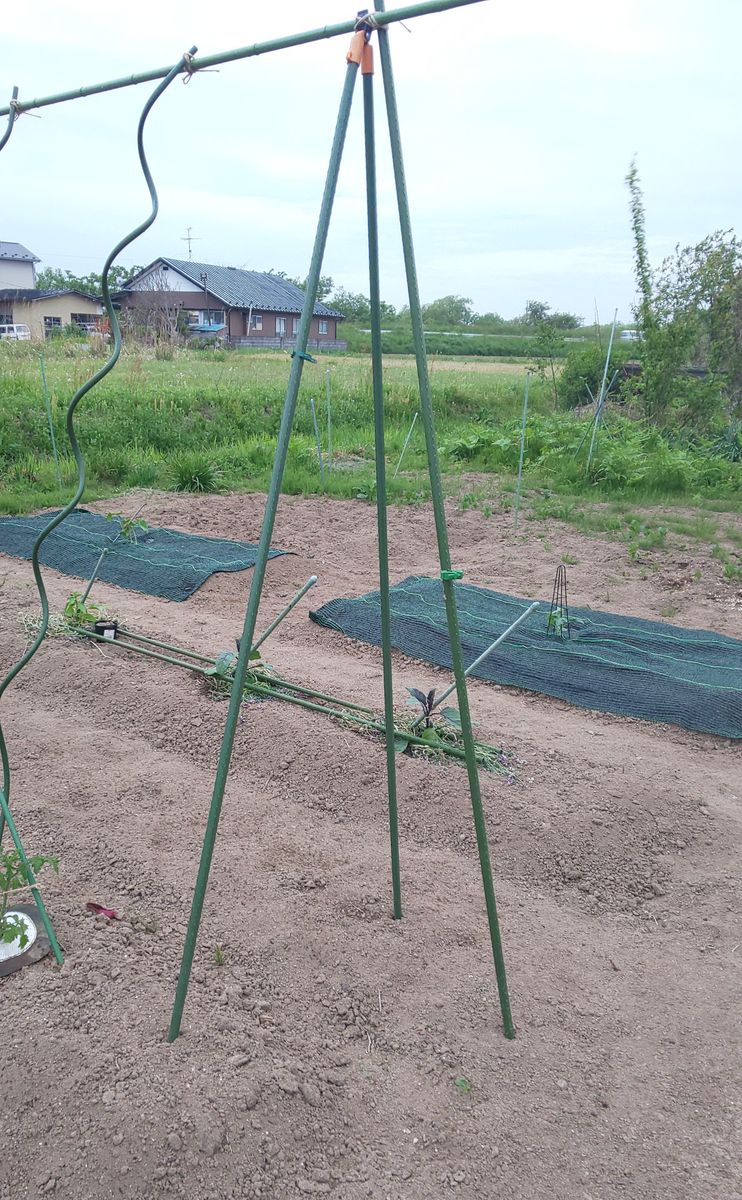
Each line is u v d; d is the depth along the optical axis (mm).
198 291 49562
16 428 11875
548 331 19312
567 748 4344
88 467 11102
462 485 11125
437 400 18000
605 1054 2584
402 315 67562
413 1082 2430
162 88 2244
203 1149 2086
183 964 2326
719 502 10539
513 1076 2475
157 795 3820
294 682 4906
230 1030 2471
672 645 5855
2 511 9453
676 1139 2309
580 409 17781
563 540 8758
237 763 4137
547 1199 2121
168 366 23938
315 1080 2373
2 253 56156
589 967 2969
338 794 3891
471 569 7844
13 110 2652
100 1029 2398
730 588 7328
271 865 3371
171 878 3230
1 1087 2186
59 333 37312
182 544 7969
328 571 7602
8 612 5949
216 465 11539
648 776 4133
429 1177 2152
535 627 6074
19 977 2588
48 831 3465
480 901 3271
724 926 3240
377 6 2076
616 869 3535
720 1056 2607
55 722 4480
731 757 4559
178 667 5027
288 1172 2109
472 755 2328
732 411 16031
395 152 2031
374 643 5777
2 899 2893
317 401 16266
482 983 2840
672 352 14219
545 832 3619
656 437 12844
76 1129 2096
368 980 2803
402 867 3430
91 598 6508
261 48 2123
